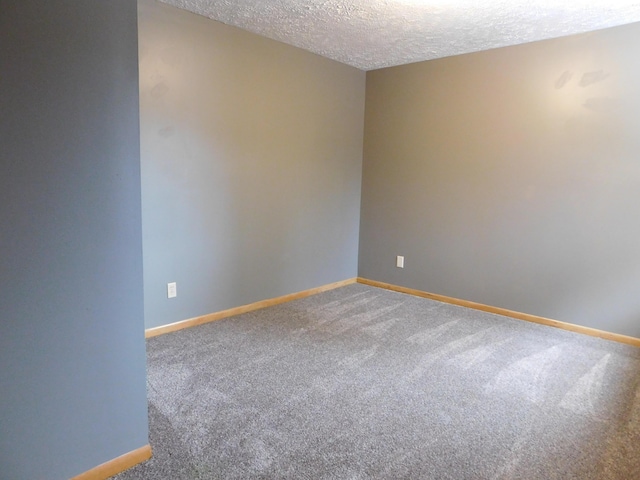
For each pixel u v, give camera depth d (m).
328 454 1.75
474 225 3.69
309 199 3.92
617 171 2.96
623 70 2.87
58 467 1.50
